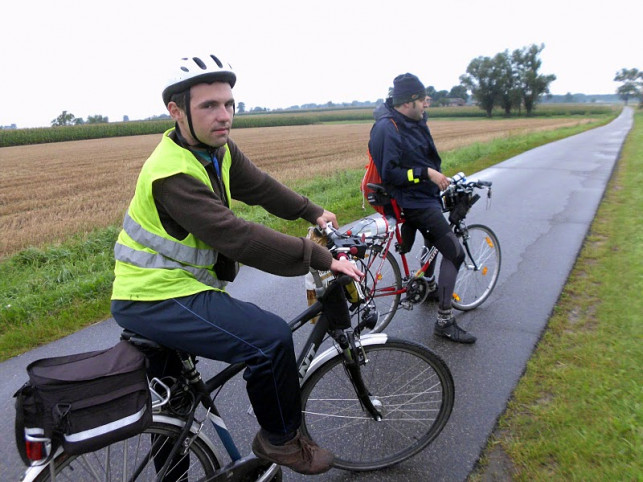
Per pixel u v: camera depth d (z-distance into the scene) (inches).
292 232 265.7
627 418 97.5
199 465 84.4
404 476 91.5
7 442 103.5
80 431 55.9
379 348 87.0
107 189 545.3
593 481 83.6
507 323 147.9
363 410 93.3
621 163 506.9
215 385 75.4
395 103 130.6
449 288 136.9
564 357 124.9
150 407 61.6
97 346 143.9
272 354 66.9
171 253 66.4
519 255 207.6
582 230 242.1
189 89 63.5
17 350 142.0
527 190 358.9
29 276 212.4
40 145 1612.9
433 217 134.6
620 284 165.6
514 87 3570.4
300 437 78.4
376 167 135.3
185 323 65.7
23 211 417.4
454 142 960.3
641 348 122.8
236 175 82.4
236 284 189.8
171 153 64.4
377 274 138.8
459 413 107.0
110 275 197.0
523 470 88.6
